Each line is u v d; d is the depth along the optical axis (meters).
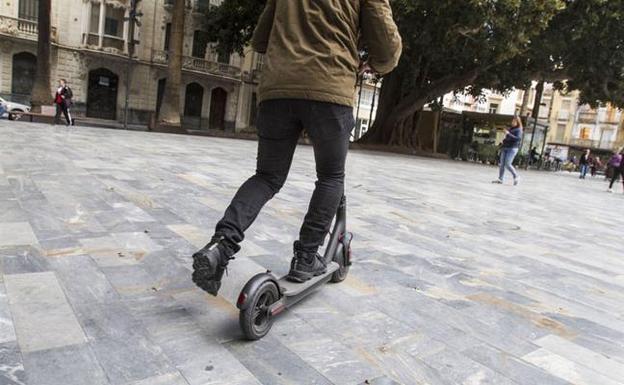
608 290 3.69
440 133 32.66
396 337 2.45
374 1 2.39
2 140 8.89
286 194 6.27
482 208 7.49
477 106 61.53
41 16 19.80
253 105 39.16
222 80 36.97
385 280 3.33
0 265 2.81
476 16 16.77
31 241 3.28
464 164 24.03
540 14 17.33
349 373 2.05
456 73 24.52
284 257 3.53
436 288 3.28
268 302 2.34
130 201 4.78
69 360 1.92
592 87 25.81
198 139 16.41
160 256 3.23
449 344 2.43
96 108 32.56
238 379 1.92
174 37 20.38
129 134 14.84
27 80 30.19
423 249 4.33
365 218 5.50
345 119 2.45
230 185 6.37
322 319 2.58
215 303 2.60
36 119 17.89
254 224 4.46
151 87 34.09
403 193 8.11
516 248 4.85
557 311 3.08
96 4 31.12
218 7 23.86
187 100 36.41
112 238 3.52
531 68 25.14
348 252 3.20
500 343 2.51
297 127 2.54
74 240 3.39
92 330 2.18
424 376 2.10
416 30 18.44
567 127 64.75
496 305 3.07
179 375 1.90
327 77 2.35
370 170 12.05
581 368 2.32
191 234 3.83
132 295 2.59
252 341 2.24
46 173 5.83
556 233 6.03
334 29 2.38
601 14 19.86
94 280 2.74
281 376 1.98
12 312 2.27
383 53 2.52
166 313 2.43
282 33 2.45
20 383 1.74
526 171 26.92
